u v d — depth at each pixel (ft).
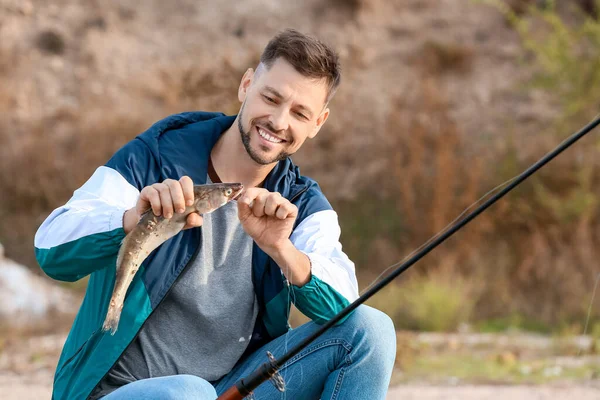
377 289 10.81
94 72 62.54
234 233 12.21
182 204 10.71
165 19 67.05
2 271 38.42
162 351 11.95
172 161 12.16
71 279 11.78
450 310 36.78
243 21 66.23
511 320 37.76
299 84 12.00
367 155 52.24
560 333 34.78
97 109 58.39
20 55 63.41
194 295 11.95
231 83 47.50
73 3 67.67
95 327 11.69
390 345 12.09
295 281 11.60
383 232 47.39
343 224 48.42
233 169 12.55
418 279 41.16
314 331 11.88
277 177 12.70
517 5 63.67
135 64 63.36
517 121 55.11
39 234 11.53
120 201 11.66
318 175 52.31
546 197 44.80
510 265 42.83
